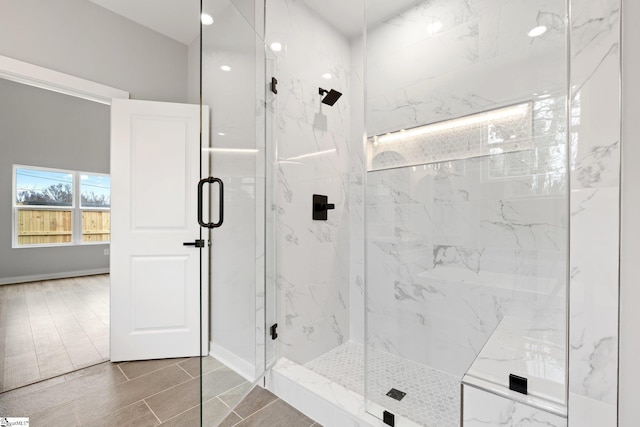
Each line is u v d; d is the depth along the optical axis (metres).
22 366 2.10
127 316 2.21
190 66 2.73
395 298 2.05
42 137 5.20
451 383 1.71
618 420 0.94
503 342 1.41
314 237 2.24
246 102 1.80
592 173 0.98
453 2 1.82
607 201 0.96
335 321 2.41
